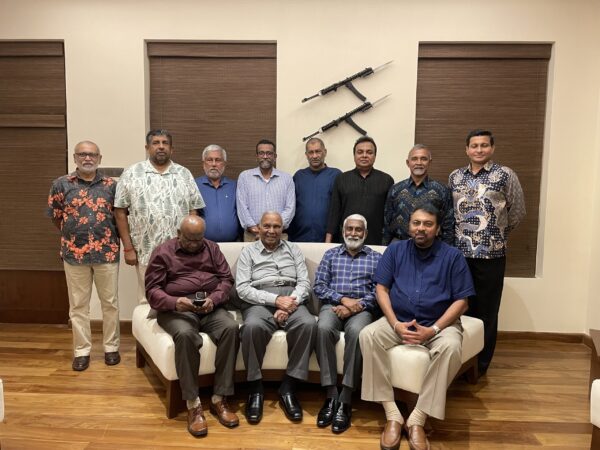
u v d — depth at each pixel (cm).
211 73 378
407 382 236
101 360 326
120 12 365
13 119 379
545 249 371
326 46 363
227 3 362
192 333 244
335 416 244
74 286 309
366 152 325
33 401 266
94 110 373
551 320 376
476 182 297
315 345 258
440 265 251
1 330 382
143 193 308
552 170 366
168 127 383
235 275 315
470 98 371
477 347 281
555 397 280
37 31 368
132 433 235
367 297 275
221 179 350
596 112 361
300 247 323
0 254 392
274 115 379
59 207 310
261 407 253
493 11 356
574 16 354
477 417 255
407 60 362
